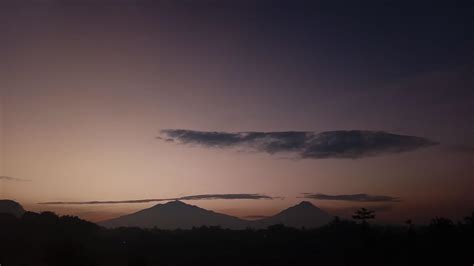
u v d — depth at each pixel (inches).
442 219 1560.0
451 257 1397.6
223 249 1934.1
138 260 1461.6
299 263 1535.4
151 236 2368.4
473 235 1459.2
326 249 1760.6
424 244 1499.8
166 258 1667.1
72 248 1400.1
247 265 1520.7
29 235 1946.4
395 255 1501.0
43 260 1406.3
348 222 2001.7
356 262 1509.6
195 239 2236.7
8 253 1571.1
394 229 1736.0
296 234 2230.6
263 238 2234.3
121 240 2233.0
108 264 1498.5
